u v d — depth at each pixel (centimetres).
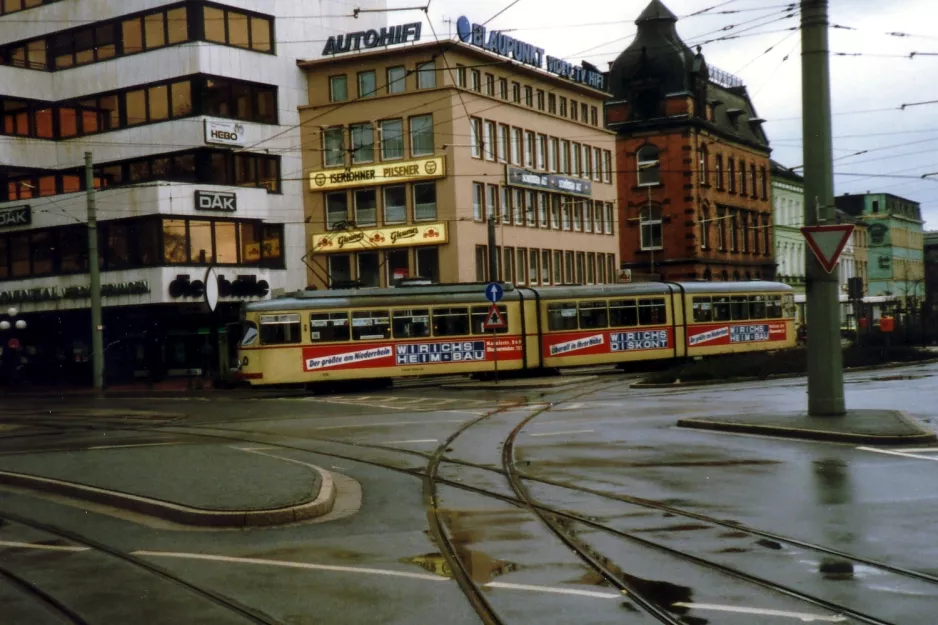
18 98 5084
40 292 4884
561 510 1159
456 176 5216
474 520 1126
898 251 12231
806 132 1862
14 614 780
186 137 4828
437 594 800
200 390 4094
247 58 5069
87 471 1541
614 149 6881
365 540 1030
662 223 7300
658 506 1153
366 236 5362
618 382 3597
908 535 949
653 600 758
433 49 5234
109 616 764
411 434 2064
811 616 703
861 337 4947
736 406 2345
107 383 4875
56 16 5206
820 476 1302
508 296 3909
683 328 4350
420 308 3753
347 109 5369
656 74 7375
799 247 9319
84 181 5156
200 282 4622
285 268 5266
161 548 1023
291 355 3572
